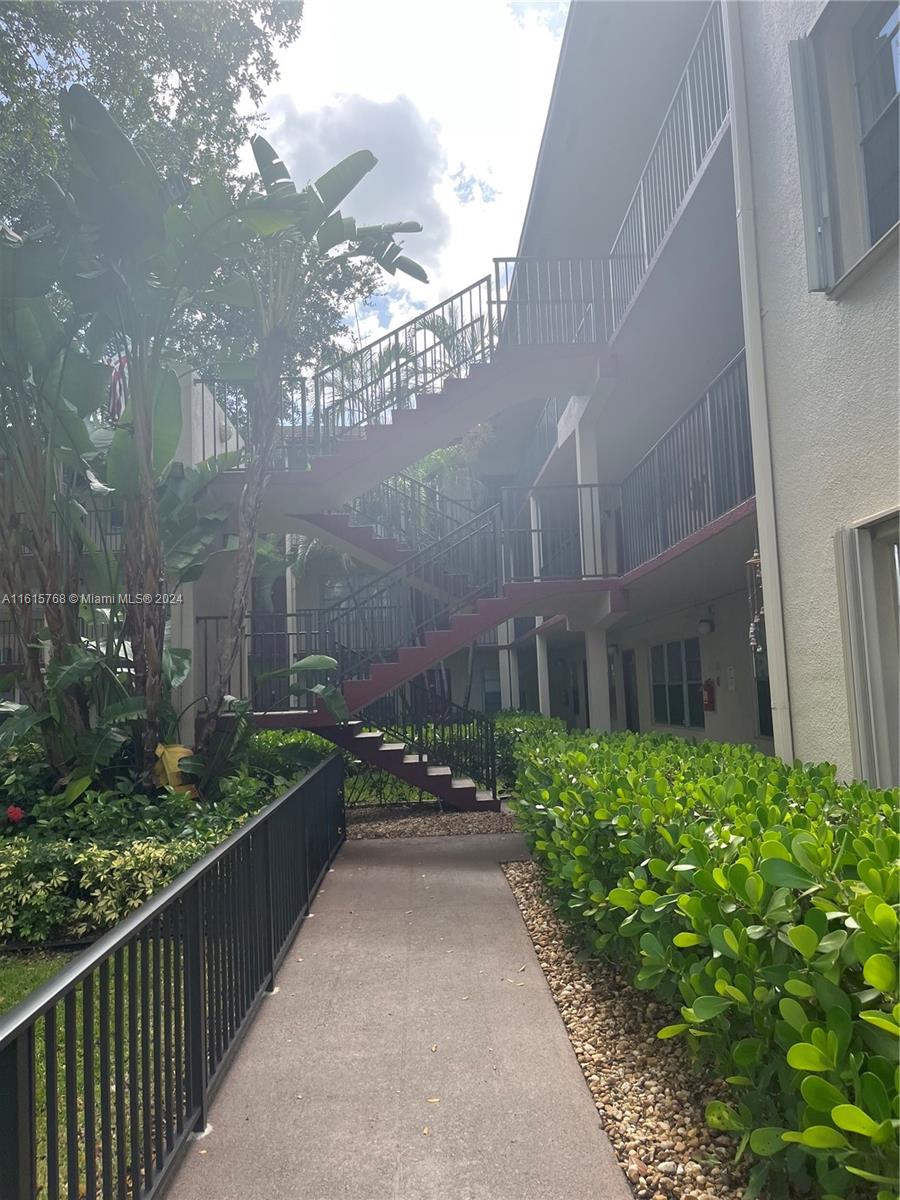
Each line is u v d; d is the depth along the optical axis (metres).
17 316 6.71
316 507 10.41
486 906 5.89
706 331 9.28
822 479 4.91
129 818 6.66
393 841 8.49
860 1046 1.96
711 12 7.10
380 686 9.21
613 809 3.68
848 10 4.72
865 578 4.49
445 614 11.45
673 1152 2.74
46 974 5.05
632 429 12.44
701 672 11.89
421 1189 2.62
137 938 2.53
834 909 2.12
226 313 16.20
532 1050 3.59
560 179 11.69
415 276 7.95
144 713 7.26
